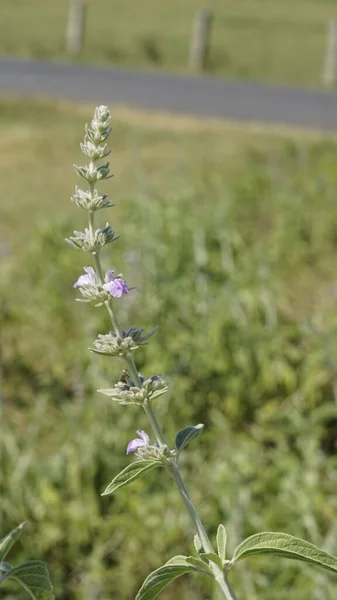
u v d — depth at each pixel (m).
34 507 1.45
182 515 1.44
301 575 1.25
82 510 1.45
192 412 1.75
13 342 2.11
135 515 1.45
